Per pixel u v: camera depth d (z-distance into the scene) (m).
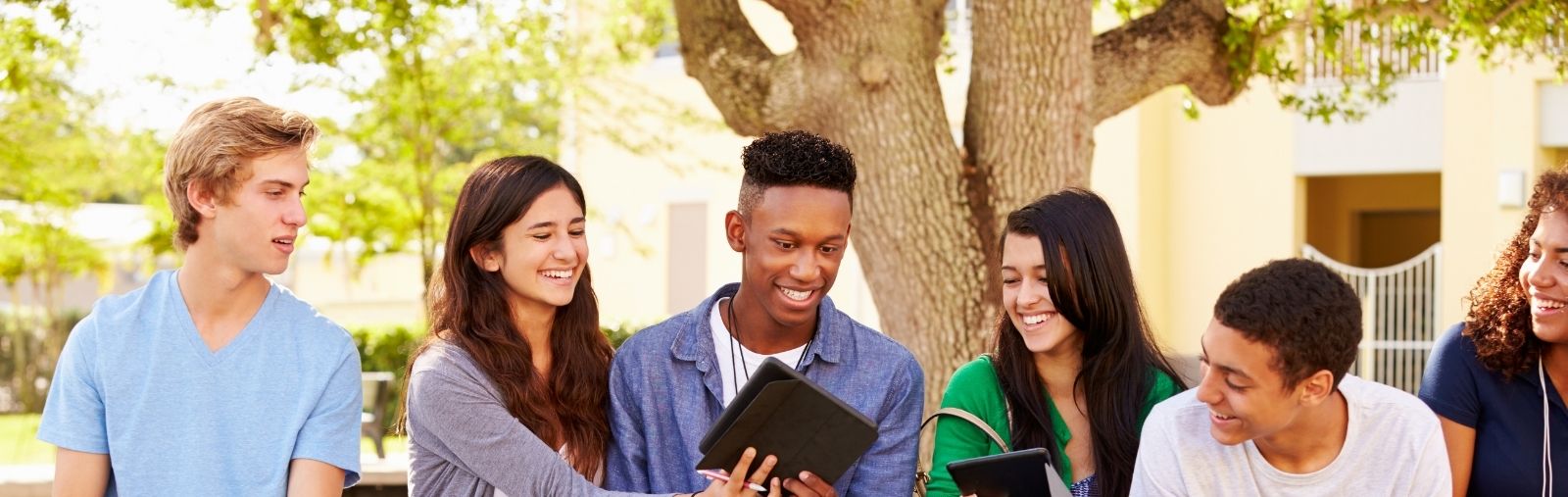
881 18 5.54
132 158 13.39
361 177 12.53
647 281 14.62
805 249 2.79
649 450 3.01
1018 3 5.48
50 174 13.44
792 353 3.01
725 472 2.66
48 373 17.27
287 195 2.69
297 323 2.82
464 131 12.34
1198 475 2.51
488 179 2.96
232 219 2.64
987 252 5.62
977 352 5.60
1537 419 2.82
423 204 12.36
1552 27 6.33
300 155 2.71
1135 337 3.01
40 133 12.84
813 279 2.81
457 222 2.98
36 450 11.98
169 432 2.70
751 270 2.86
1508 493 2.85
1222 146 12.31
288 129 2.67
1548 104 10.74
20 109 11.69
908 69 5.59
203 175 2.62
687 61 5.97
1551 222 2.62
